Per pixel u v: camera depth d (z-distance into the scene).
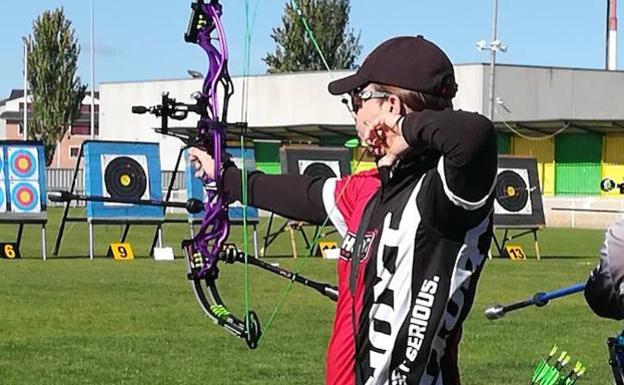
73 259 16.41
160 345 8.38
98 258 16.67
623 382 3.86
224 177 3.18
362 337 2.68
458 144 2.45
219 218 3.21
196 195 16.95
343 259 2.80
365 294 2.68
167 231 26.39
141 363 7.66
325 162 19.12
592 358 8.23
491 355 8.30
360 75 2.73
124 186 17.36
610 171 34.88
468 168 2.48
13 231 25.17
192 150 3.24
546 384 4.97
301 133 38.47
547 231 29.67
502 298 11.93
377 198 2.76
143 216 17.23
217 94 3.20
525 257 18.86
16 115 80.25
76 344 8.37
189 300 11.02
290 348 8.34
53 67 60.91
